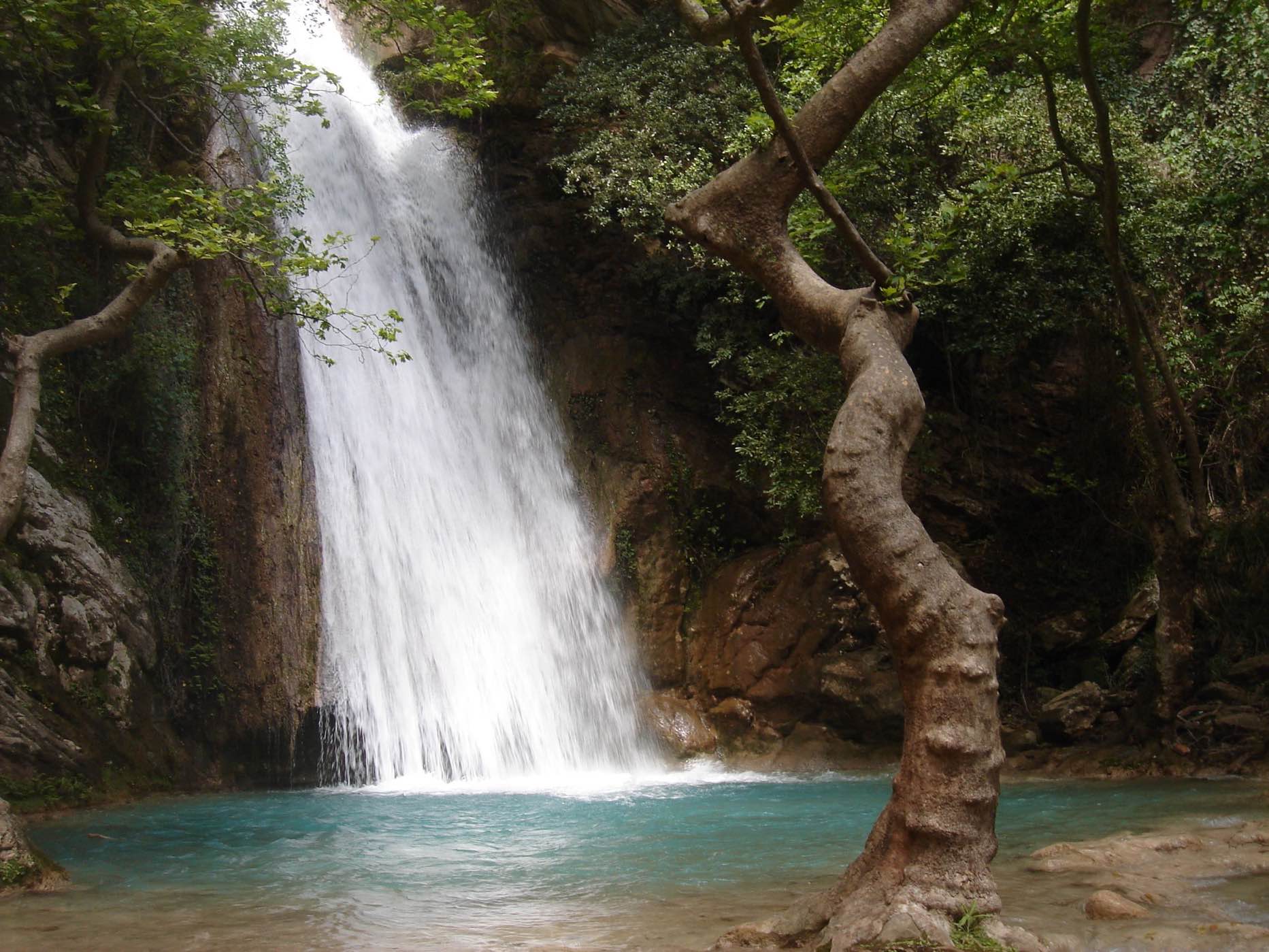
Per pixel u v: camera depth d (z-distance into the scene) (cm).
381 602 1784
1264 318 1705
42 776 1343
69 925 663
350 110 2183
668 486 2092
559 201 2245
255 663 1648
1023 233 1731
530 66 2270
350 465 1844
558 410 2150
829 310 660
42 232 1625
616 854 927
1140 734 1549
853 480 575
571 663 1942
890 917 504
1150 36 2172
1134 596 1823
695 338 2077
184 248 1099
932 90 1719
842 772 1706
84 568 1482
